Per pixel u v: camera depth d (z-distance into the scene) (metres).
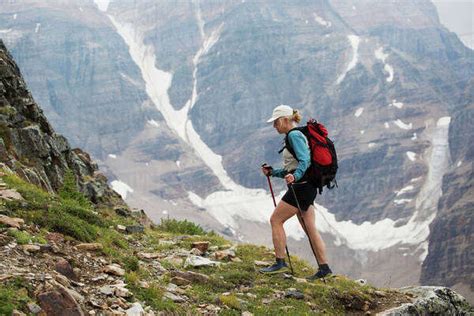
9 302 7.46
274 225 12.29
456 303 12.55
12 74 20.45
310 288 11.70
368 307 11.43
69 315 7.83
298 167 11.57
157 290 9.77
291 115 12.07
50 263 9.22
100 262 10.22
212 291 10.92
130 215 20.25
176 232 18.95
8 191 11.83
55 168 19.47
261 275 12.25
